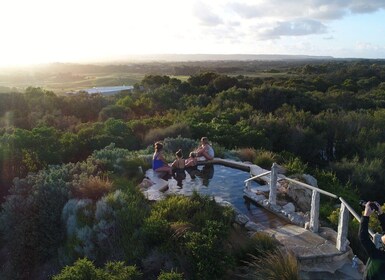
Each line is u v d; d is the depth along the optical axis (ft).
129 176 32.32
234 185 31.37
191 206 23.48
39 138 47.98
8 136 46.29
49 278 22.26
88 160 33.37
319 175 42.65
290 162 44.04
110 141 52.90
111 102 120.26
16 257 24.85
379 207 13.04
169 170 33.94
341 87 163.84
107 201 23.75
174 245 19.63
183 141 45.37
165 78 162.40
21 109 107.76
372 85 175.22
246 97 119.03
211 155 37.81
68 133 55.77
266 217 24.98
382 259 12.30
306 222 23.39
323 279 18.34
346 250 20.33
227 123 67.97
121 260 20.16
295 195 28.81
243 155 42.47
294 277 17.07
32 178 29.01
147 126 65.10
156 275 18.74
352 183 55.36
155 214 22.50
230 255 18.70
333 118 89.30
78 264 16.83
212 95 136.77
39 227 25.04
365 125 88.69
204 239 18.97
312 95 129.08
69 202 25.31
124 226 21.97
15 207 26.37
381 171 59.26
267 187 30.37
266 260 18.11
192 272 18.16
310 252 19.70
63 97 118.73
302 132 77.36
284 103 108.47
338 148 81.56
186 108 106.73
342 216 19.98
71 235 23.30
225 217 22.89
